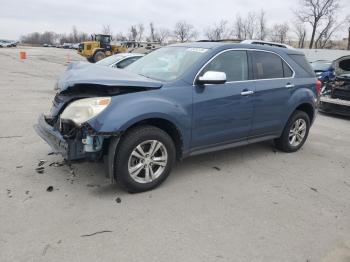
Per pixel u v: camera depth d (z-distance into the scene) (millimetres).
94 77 4055
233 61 5086
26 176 4535
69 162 4062
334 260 3203
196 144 4711
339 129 8836
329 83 10969
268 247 3326
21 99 10125
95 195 4137
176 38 60188
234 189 4547
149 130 4176
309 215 3990
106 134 3832
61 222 3533
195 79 4566
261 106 5398
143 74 4844
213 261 3076
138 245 3238
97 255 3070
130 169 4141
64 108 4285
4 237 3236
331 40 45469
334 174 5359
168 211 3877
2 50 52750
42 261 2955
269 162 5688
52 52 52219
